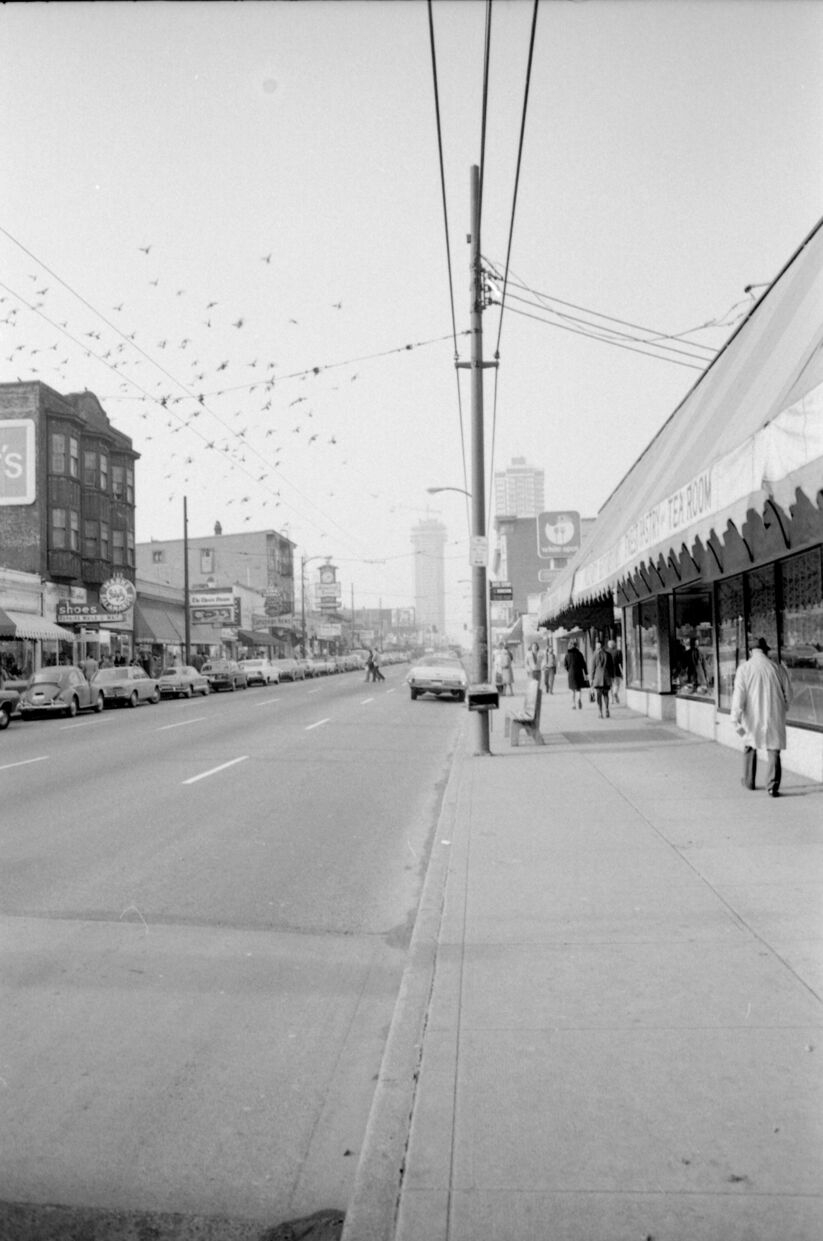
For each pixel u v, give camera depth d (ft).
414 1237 9.27
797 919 18.94
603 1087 12.14
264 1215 10.50
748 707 33.01
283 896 23.53
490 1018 14.61
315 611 356.18
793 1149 10.52
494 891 22.06
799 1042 13.25
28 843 29.63
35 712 92.22
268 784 42.16
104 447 144.05
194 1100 13.01
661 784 36.47
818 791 33.27
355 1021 15.78
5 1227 10.26
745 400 29.68
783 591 38.86
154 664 169.07
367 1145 11.16
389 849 29.01
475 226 47.91
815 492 20.63
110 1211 10.55
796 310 28.81
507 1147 10.78
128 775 44.91
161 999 16.69
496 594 63.10
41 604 124.88
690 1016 14.30
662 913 19.76
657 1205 9.62
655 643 68.08
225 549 269.44
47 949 19.38
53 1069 13.94
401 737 63.21
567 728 61.41
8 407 128.26
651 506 39.60
